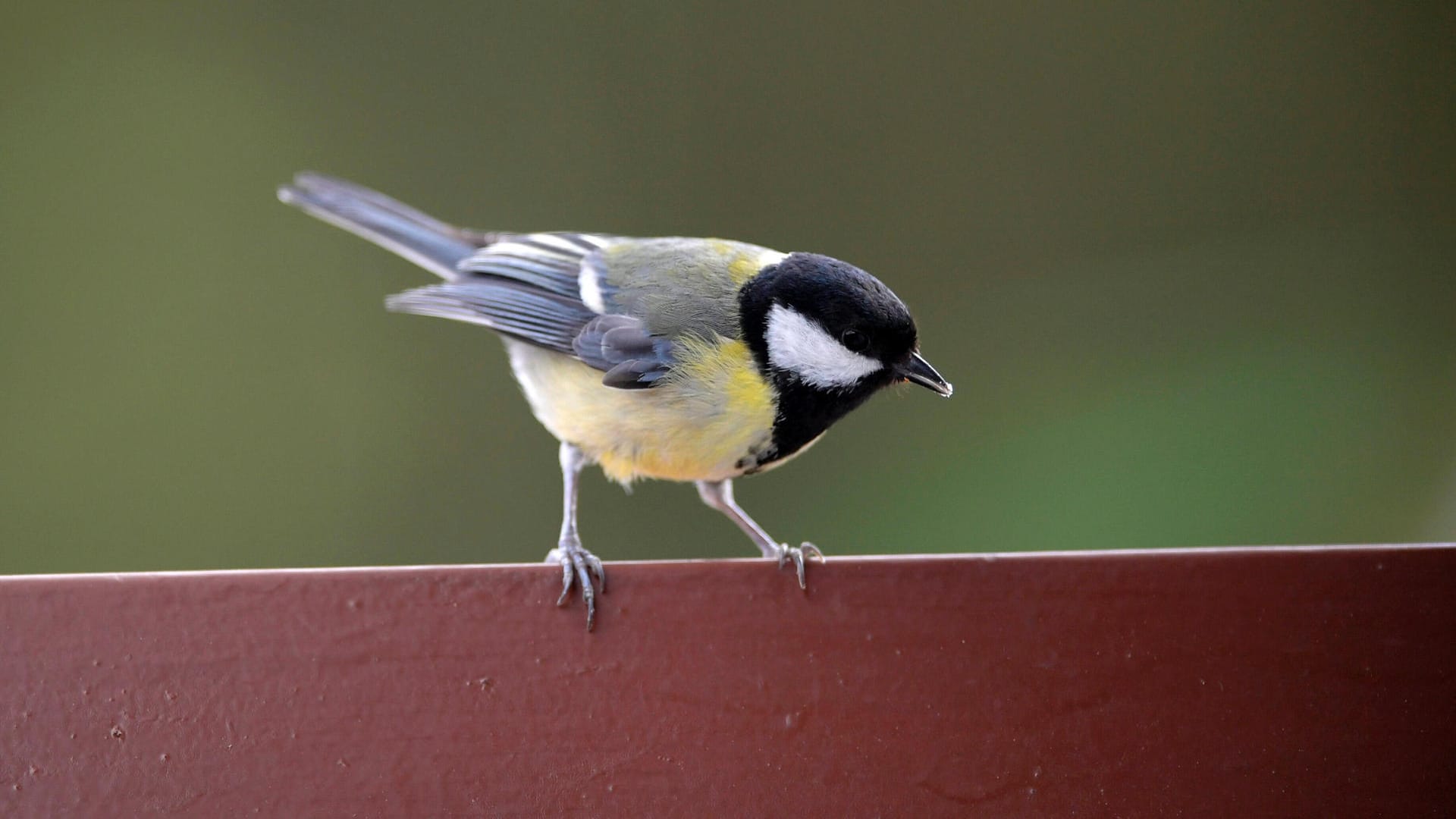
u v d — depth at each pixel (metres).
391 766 4.36
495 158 11.88
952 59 12.12
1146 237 11.58
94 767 4.27
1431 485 10.16
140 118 11.50
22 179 11.30
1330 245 11.30
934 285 11.63
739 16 12.12
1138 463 10.38
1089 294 11.29
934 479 10.33
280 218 11.39
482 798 4.40
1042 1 12.05
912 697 4.55
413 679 4.40
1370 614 4.59
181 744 4.30
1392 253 11.13
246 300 11.22
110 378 10.98
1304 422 10.52
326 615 4.39
